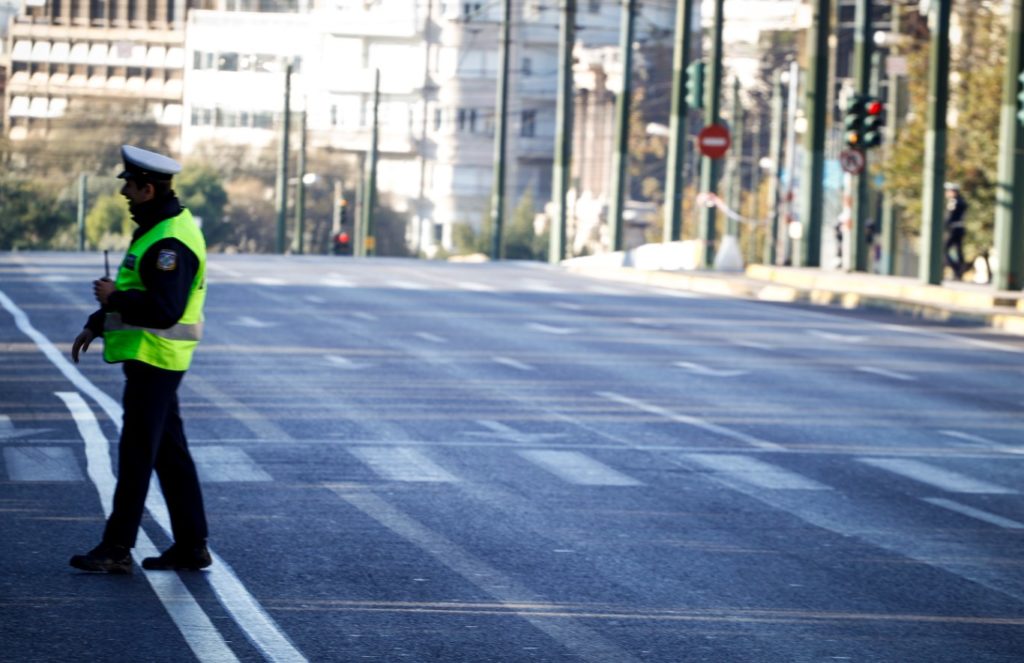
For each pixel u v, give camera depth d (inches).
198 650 684.1
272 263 4133.9
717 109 4569.4
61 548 875.4
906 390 1786.4
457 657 685.3
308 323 2338.8
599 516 1013.8
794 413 1557.6
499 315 2596.0
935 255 3462.1
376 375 1747.0
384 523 970.7
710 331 2458.2
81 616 735.7
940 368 2042.3
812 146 4025.6
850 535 979.9
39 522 944.3
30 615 734.5
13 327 2165.4
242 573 828.6
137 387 809.5
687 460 1253.1
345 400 1540.4
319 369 1784.0
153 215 813.2
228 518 972.6
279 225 7317.9
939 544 960.9
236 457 1200.8
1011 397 1756.9
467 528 963.3
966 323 2881.4
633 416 1496.1
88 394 1517.0
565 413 1498.5
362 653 686.5
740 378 1843.0
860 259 4256.9
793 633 743.1
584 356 2012.8
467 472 1166.3
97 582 800.9
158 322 799.7
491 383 1711.4
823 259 6628.9
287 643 698.2
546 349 2081.7
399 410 1483.8
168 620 732.7
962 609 799.7
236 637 706.2
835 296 3294.8
